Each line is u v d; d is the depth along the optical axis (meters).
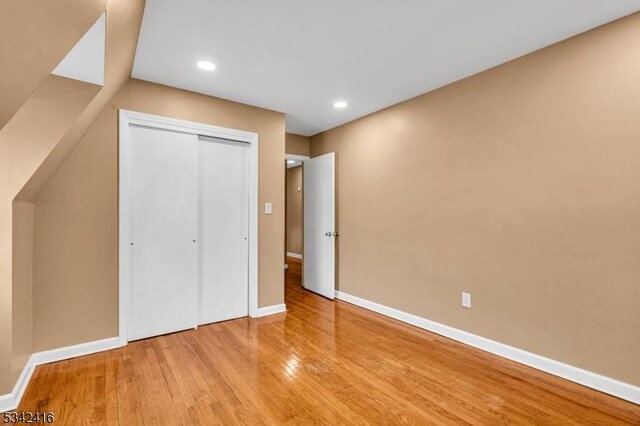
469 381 2.12
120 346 2.61
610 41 1.96
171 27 1.99
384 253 3.53
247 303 3.43
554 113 2.20
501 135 2.49
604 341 1.98
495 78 2.54
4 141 1.78
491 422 1.71
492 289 2.55
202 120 3.07
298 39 2.15
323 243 4.31
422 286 3.11
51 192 2.33
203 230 3.16
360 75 2.70
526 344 2.35
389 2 1.77
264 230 3.48
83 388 2.00
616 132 1.94
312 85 2.90
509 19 1.93
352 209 3.97
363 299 3.80
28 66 1.13
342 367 2.31
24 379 1.98
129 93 2.68
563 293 2.16
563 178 2.16
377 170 3.62
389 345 2.70
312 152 4.74
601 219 2.00
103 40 1.48
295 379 2.14
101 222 2.54
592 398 1.92
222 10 1.82
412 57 2.40
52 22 1.03
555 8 1.82
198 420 1.71
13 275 1.85
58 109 1.86
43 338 2.30
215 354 2.51
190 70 2.58
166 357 2.44
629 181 1.89
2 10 0.86
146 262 2.79
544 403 1.88
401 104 3.33
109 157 2.58
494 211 2.54
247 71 2.62
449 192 2.87
